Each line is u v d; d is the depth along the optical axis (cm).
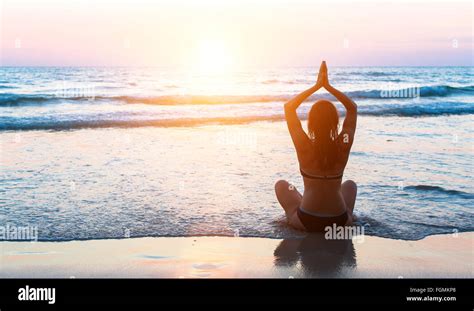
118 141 1002
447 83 3459
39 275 376
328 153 456
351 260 414
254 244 449
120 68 3909
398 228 498
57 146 937
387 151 902
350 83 3491
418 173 736
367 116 1425
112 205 565
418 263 410
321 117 450
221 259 412
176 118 1341
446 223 515
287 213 504
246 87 2884
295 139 468
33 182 666
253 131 1158
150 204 570
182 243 450
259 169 762
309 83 3212
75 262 403
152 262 405
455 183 681
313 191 470
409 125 1248
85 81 3228
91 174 716
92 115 1377
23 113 1417
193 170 748
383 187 654
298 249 437
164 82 3184
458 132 1139
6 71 3241
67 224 499
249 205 571
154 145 962
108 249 434
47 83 2988
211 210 550
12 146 930
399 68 4831
